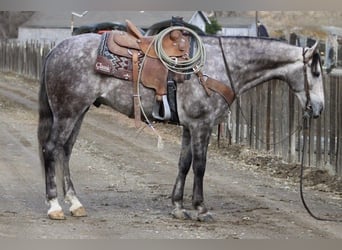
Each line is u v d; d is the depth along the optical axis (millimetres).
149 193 9836
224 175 11398
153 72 7953
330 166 10734
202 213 8055
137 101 7980
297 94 8414
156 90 7945
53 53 8102
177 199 8250
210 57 8125
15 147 14117
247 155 12867
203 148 8047
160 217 8258
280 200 9414
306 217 8344
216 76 8078
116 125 18266
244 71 8258
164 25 8383
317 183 10578
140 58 7977
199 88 7996
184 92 7980
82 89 7953
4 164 12031
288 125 12023
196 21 44875
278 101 12312
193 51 8023
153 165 12328
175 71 7926
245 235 7359
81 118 8297
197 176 8062
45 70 8125
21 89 29141
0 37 60844
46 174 8047
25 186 10117
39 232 7375
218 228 7695
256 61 8258
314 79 8312
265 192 9992
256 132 13094
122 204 9023
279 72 8352
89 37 8078
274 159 12273
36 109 21875
